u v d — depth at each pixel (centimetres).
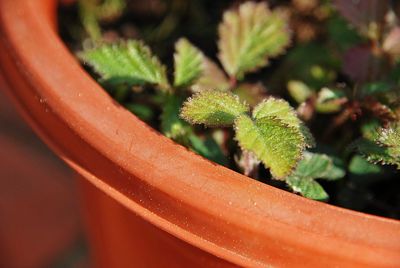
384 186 33
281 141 28
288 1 42
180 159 28
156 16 43
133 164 29
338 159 32
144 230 32
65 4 42
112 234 36
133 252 35
